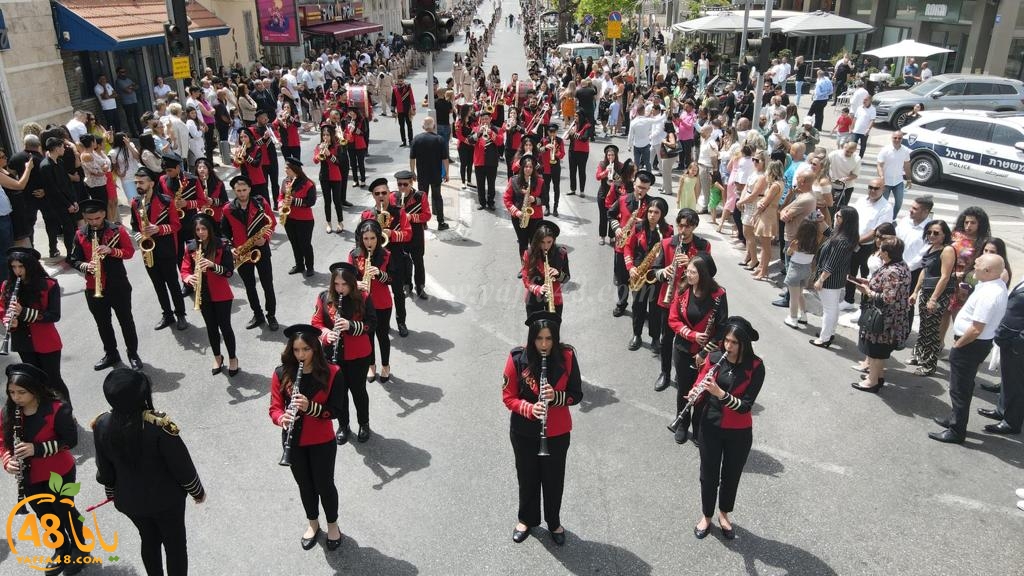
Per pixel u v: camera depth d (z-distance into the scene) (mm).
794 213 10500
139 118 22344
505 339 9539
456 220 14641
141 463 4719
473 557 5789
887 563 5785
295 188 11023
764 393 8297
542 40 54625
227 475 6746
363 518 6215
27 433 5258
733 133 14664
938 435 7461
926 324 8578
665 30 50000
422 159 13414
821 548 5934
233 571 5633
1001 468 7023
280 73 26562
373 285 8023
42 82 18547
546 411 5301
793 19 28172
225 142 19141
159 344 9281
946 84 23875
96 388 8242
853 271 10688
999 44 27922
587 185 17578
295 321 9922
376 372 8477
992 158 16969
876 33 35969
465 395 8148
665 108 19547
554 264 7941
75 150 12180
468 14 94688
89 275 8148
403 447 7191
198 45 27625
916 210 9672
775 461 7059
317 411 5398
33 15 18109
